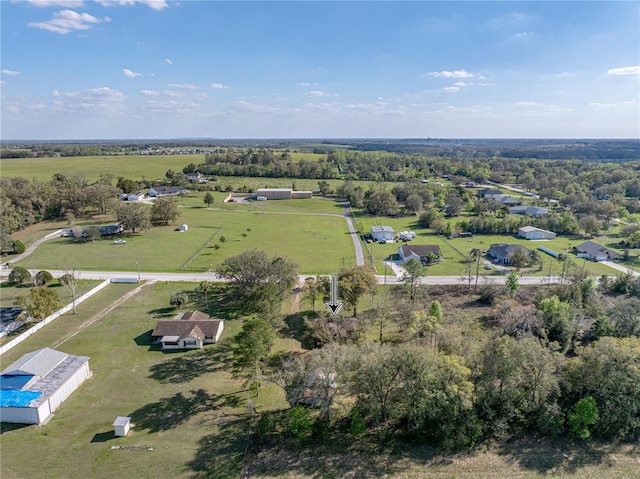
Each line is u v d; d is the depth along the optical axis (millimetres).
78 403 48625
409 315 68438
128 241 120812
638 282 78875
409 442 43062
